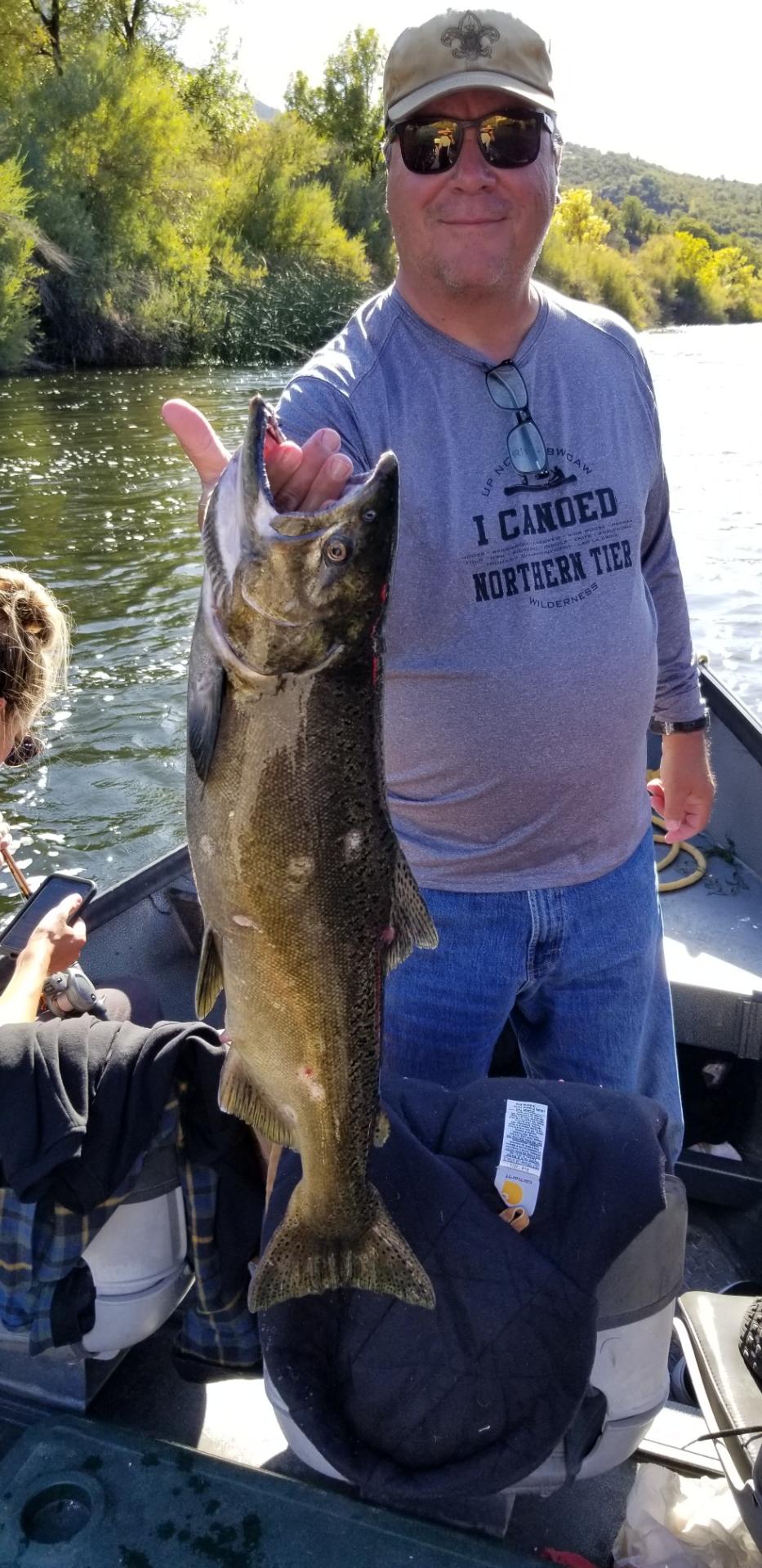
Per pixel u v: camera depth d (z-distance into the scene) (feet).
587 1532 6.75
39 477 47.03
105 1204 6.49
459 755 7.59
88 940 10.98
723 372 105.50
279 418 7.04
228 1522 5.97
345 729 5.26
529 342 7.50
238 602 4.99
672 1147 9.11
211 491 5.21
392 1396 5.92
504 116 6.84
